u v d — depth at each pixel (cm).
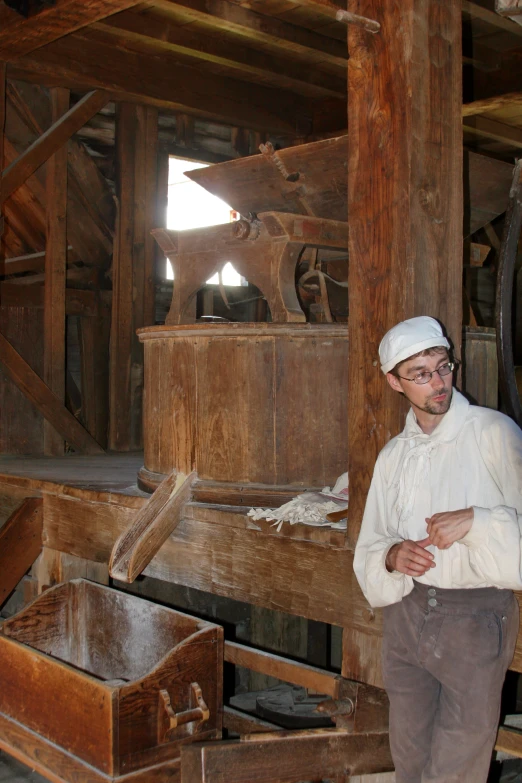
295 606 307
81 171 624
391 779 285
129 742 269
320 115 719
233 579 332
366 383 277
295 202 400
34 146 571
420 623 213
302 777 262
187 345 367
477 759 210
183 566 354
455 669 208
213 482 358
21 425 594
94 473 480
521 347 650
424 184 263
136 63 611
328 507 315
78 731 278
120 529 389
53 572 434
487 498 206
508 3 232
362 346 276
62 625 372
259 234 362
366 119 269
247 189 413
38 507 436
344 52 616
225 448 356
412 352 204
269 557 317
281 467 352
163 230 396
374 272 270
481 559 195
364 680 285
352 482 285
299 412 354
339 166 366
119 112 631
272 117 698
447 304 271
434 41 265
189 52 596
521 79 595
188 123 679
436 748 213
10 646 310
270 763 257
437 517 196
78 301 625
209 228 382
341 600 291
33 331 598
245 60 621
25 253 684
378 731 272
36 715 297
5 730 310
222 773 250
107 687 266
